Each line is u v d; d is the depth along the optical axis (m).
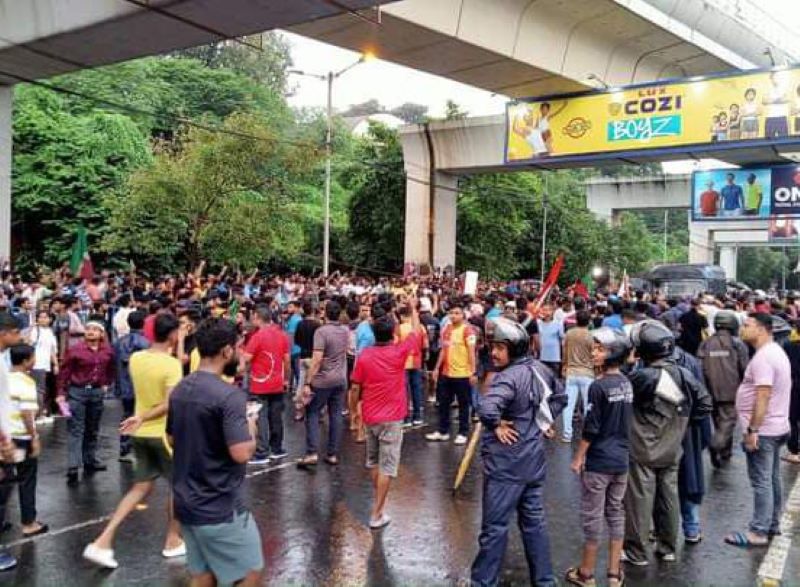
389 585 5.46
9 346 6.09
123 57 14.87
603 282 33.53
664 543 6.07
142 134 32.34
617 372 5.46
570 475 8.72
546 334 11.80
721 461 9.55
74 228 27.69
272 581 5.48
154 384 5.75
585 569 5.48
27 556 5.88
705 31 24.03
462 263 34.25
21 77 16.45
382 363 6.70
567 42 21.62
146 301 12.04
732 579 5.69
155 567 5.70
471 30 18.67
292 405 12.88
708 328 12.77
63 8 13.34
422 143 28.75
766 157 23.06
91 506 7.18
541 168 25.62
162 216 23.25
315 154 23.73
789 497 8.05
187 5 11.84
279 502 7.41
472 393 10.34
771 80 20.23
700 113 21.31
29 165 27.77
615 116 22.75
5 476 5.89
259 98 44.03
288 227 25.95
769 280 79.62
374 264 34.25
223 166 22.27
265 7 11.69
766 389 6.28
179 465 3.95
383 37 18.25
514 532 6.67
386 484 6.69
